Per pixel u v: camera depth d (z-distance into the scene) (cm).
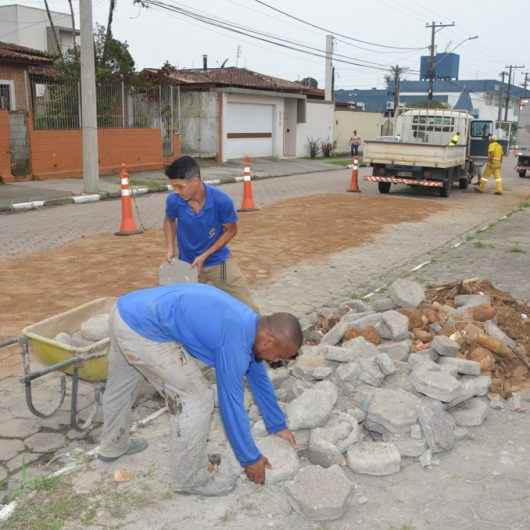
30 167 1902
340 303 735
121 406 369
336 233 1191
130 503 346
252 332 309
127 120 2259
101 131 2102
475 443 414
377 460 374
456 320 555
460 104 7862
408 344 508
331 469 356
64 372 417
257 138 3127
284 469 365
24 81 2270
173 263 477
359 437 405
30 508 340
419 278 856
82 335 434
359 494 358
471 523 334
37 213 1402
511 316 583
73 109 2038
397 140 1958
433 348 498
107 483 363
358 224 1298
